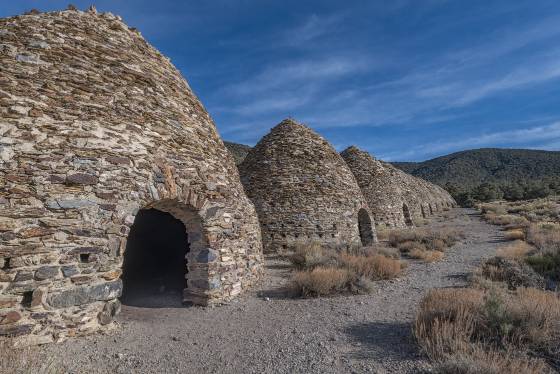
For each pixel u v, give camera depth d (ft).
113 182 17.24
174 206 21.18
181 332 16.79
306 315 19.12
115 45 20.94
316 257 32.19
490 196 202.69
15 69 16.46
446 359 11.55
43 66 17.25
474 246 48.01
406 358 12.76
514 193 196.85
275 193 44.01
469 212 137.59
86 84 18.24
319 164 47.67
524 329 13.28
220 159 25.88
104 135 17.71
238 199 26.35
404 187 107.04
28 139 15.47
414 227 80.59
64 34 18.92
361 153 83.46
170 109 22.29
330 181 47.14
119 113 18.89
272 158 46.80
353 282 24.79
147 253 35.19
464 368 10.48
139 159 18.72
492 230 68.03
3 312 13.46
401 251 46.75
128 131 18.88
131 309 21.34
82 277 15.43
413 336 14.55
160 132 20.68
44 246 14.67
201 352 14.30
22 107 15.84
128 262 33.68
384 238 62.44
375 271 29.68
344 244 42.73
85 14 20.88
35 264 14.37
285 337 15.80
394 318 18.03
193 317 19.22
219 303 21.59
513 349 12.20
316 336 15.74
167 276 32.12
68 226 15.40
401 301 21.49
